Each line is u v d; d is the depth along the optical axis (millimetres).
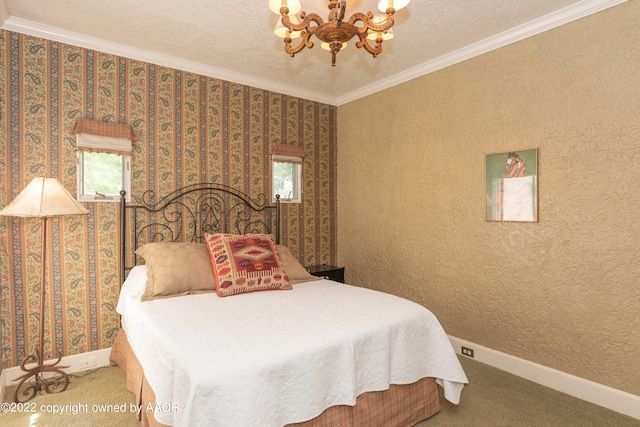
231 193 3381
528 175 2473
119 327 2781
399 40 2688
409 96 3324
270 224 3652
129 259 2836
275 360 1399
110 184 2787
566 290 2303
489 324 2729
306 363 1478
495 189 2670
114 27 2494
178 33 2586
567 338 2299
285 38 1715
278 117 3688
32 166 2451
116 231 2779
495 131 2672
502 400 2184
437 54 2943
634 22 2006
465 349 2873
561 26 2305
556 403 2150
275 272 2516
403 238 3408
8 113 2369
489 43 2664
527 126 2484
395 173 3480
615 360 2094
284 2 1546
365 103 3801
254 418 1285
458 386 1983
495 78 2666
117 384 2387
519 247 2539
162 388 1456
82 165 2670
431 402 2002
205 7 2242
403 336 1856
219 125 3301
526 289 2506
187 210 3125
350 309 1998
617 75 2070
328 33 1584
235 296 2311
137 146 2879
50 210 2107
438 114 3076
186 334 1604
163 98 2996
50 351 2516
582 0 2162
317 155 4004
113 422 1940
